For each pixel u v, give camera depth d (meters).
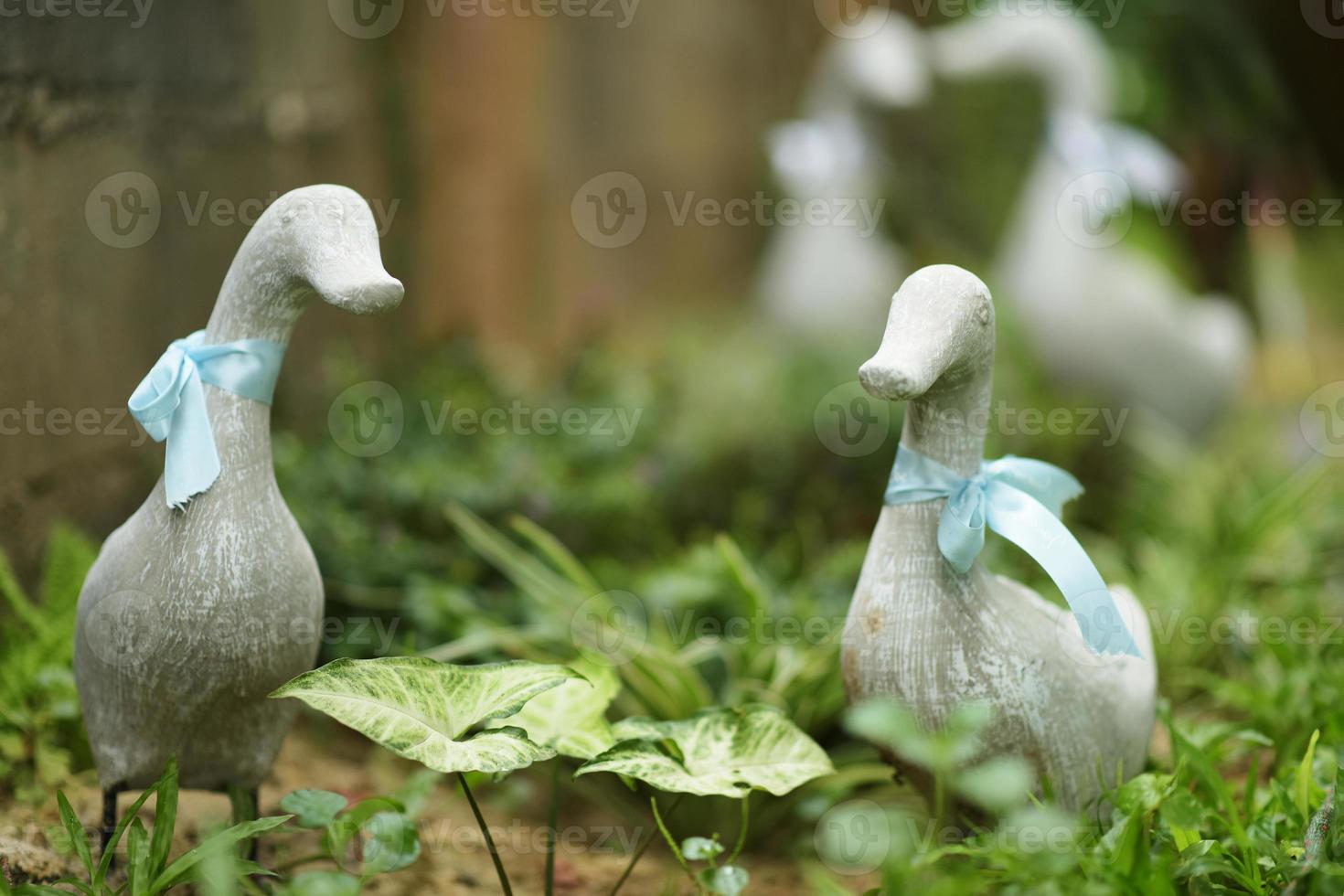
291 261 2.11
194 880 2.06
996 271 6.31
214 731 2.20
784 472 5.30
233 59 4.64
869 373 2.04
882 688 2.23
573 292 8.78
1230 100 7.07
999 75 6.24
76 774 2.81
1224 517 4.67
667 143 10.26
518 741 2.03
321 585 2.27
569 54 8.71
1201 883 1.98
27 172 3.33
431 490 4.29
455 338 5.83
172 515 2.12
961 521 2.19
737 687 3.16
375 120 6.18
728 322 8.35
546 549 3.54
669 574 4.08
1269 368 8.81
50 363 3.44
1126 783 2.31
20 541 3.30
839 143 6.63
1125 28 7.07
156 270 4.07
